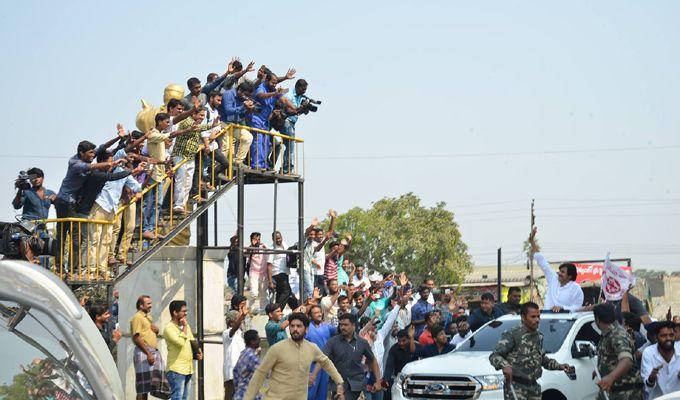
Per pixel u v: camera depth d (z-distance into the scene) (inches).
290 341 1062.4
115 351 1449.3
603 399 1063.0
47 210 1159.6
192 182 1440.7
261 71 1620.3
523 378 1091.3
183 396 1294.3
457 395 1261.1
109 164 1168.8
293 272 1921.8
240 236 1518.2
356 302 1790.1
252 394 1056.2
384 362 1601.9
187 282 1466.5
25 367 594.2
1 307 601.0
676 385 1104.2
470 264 5625.0
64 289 598.5
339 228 5511.8
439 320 1524.4
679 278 6968.5
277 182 1670.8
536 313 1088.8
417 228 5442.9
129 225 1293.1
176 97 1456.7
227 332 1440.7
